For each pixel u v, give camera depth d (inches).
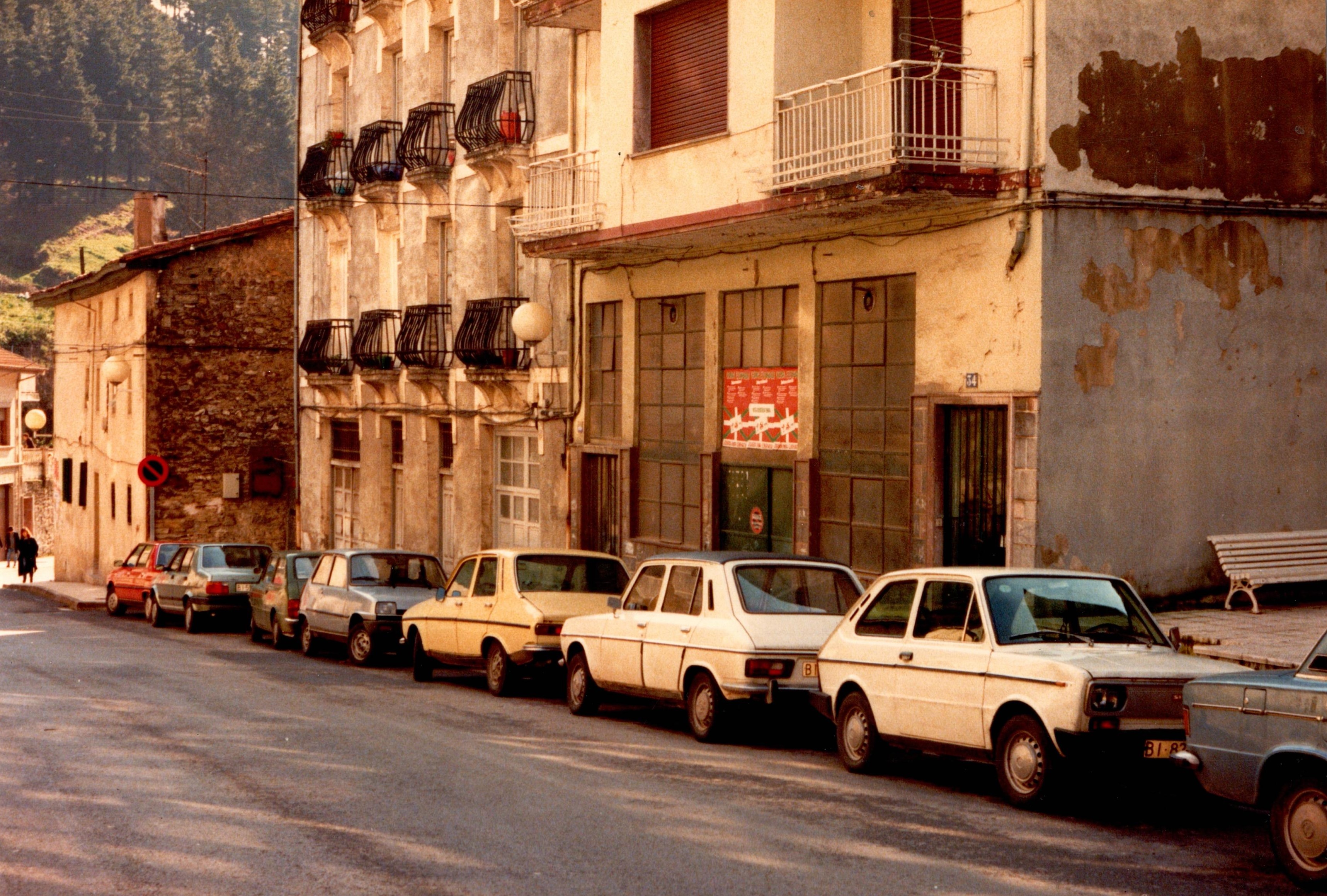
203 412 1569.9
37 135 4940.9
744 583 506.9
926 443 658.2
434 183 1114.7
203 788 413.1
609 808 381.7
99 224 4928.6
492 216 1035.3
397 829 357.7
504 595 647.8
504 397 1029.2
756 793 403.5
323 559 866.8
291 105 4690.0
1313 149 666.8
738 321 807.7
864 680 436.1
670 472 868.0
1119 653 390.0
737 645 486.6
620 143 816.9
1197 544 636.7
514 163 984.9
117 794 406.6
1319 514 665.0
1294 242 660.1
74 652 880.9
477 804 386.9
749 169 717.9
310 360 1342.3
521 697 649.0
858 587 522.3
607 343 928.9
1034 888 298.8
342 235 1343.5
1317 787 297.3
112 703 610.2
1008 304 617.9
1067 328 608.7
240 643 993.5
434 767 446.0
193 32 6018.7
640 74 808.3
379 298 1257.4
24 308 3683.6
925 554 660.1
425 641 706.8
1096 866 319.0
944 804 389.4
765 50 708.0
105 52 5118.1
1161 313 629.0
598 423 940.0
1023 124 610.2
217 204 4365.2
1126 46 622.8
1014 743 382.6
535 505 1013.8
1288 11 661.3
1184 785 414.0
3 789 414.3
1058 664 371.9
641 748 489.7
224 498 1574.8
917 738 414.3
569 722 558.3
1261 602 644.7
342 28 1314.0
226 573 1094.4
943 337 651.5
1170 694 369.7
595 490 942.4
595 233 828.0
